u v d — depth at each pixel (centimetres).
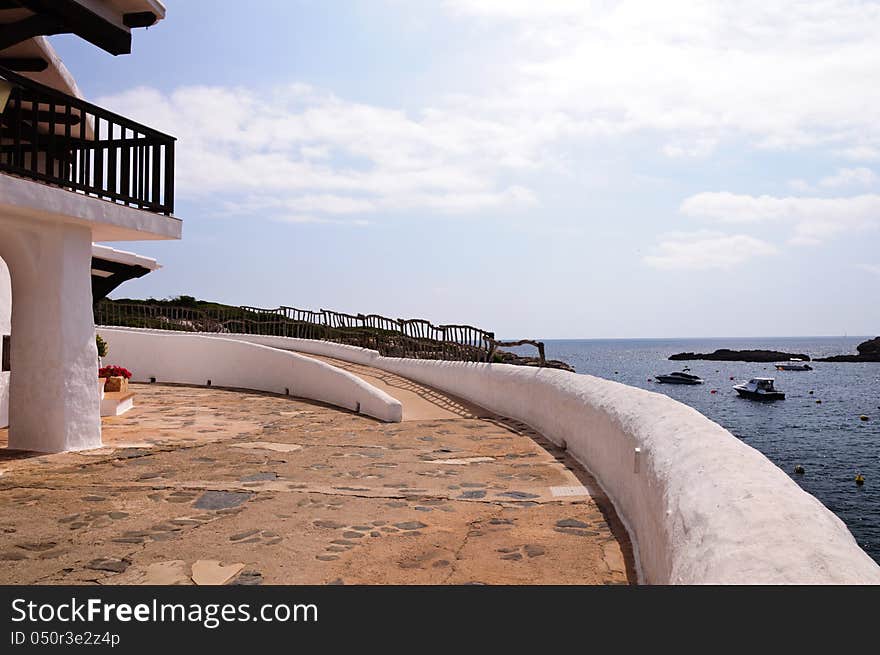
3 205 769
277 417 1323
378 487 723
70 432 911
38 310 900
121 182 952
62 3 855
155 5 938
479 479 762
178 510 629
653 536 424
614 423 663
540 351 1253
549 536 545
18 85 790
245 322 2827
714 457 367
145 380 2031
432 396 1593
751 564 225
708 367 14425
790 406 6331
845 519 2530
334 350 2336
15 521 590
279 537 545
